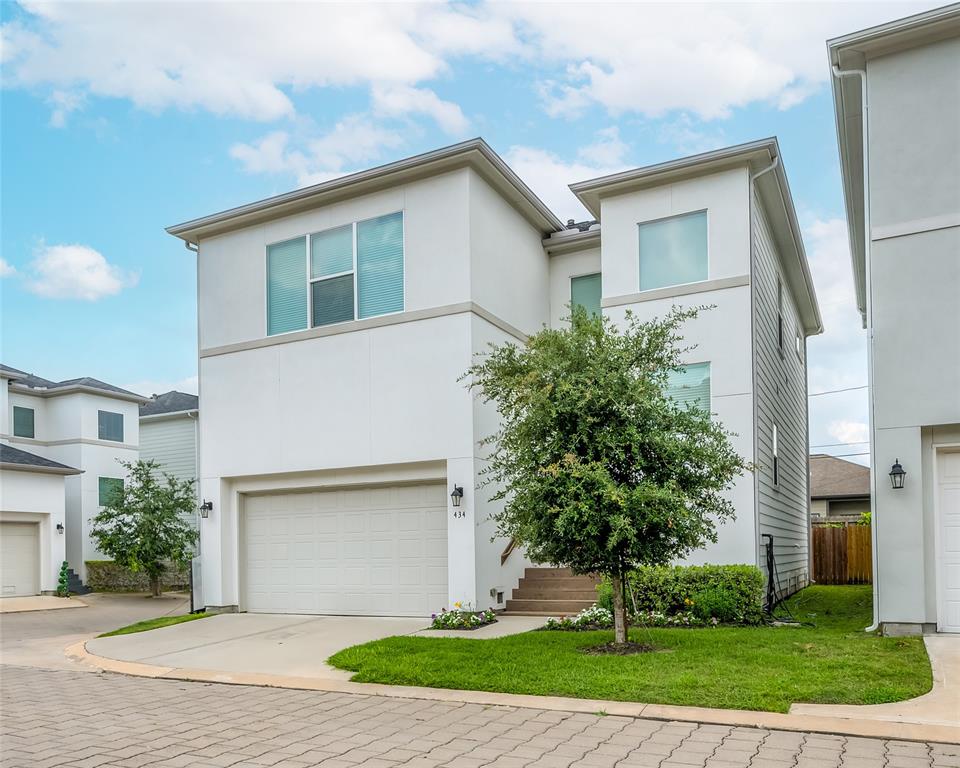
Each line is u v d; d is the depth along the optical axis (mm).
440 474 12672
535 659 8062
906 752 5156
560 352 8945
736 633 9484
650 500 8109
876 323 9828
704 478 8602
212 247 15297
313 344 13867
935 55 9852
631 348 8961
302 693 7598
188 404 27734
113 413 26156
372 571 13227
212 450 14719
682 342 12516
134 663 9617
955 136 9680
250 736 5996
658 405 8570
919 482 9430
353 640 10539
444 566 12625
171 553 21875
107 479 25609
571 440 8531
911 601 9312
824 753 5152
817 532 20328
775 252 15625
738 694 6445
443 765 5141
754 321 12273
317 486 13766
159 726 6395
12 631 14688
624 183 13117
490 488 12586
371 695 7324
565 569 13391
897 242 9828
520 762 5145
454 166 12805
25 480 21734
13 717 6859
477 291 12750
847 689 6504
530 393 8570
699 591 10875
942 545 9469
